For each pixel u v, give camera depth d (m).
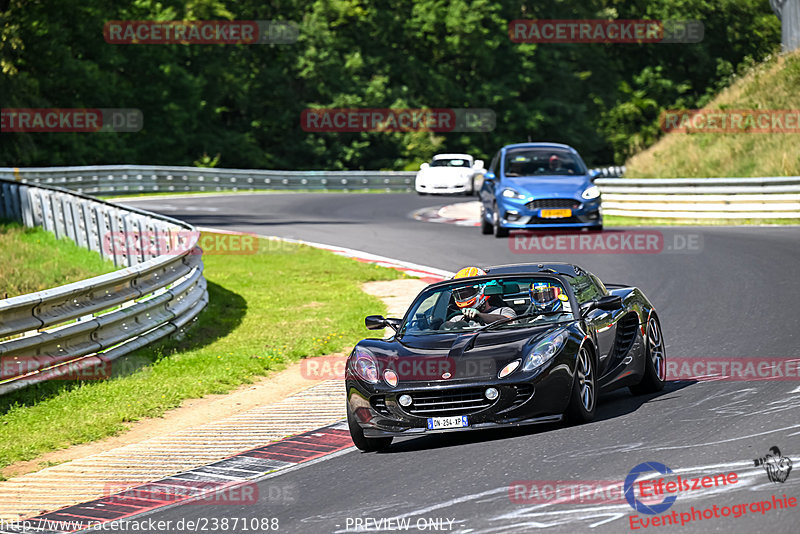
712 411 28.27
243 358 44.09
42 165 172.50
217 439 31.84
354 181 170.00
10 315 37.53
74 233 73.69
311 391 38.28
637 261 63.69
